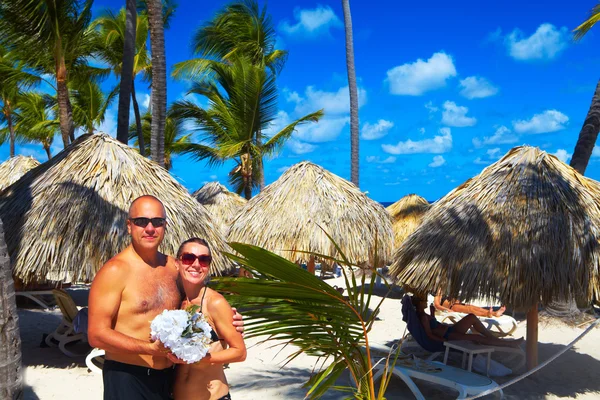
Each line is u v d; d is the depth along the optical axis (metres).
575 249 5.70
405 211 16.69
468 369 6.54
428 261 6.34
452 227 6.39
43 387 5.81
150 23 11.00
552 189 6.14
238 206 19.48
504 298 5.72
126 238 6.64
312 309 2.92
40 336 8.26
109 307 2.55
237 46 23.67
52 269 6.39
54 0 12.55
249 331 2.94
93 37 18.36
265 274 2.81
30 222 6.57
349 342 3.33
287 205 10.07
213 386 2.88
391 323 10.02
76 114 26.42
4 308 3.28
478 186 6.64
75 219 6.55
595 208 6.14
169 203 7.18
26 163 18.48
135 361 2.69
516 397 5.86
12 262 6.45
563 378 6.65
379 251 10.24
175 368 2.86
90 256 6.46
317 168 10.62
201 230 7.34
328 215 9.84
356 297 2.94
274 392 5.73
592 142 10.34
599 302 5.91
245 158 21.30
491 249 5.92
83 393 5.65
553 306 9.99
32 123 34.72
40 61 15.46
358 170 15.88
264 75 19.59
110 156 7.20
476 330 6.95
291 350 7.78
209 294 2.79
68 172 6.97
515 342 6.81
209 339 2.48
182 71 21.11
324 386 3.32
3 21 12.53
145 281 2.68
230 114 20.30
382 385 3.28
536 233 5.81
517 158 6.62
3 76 21.73
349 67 16.00
